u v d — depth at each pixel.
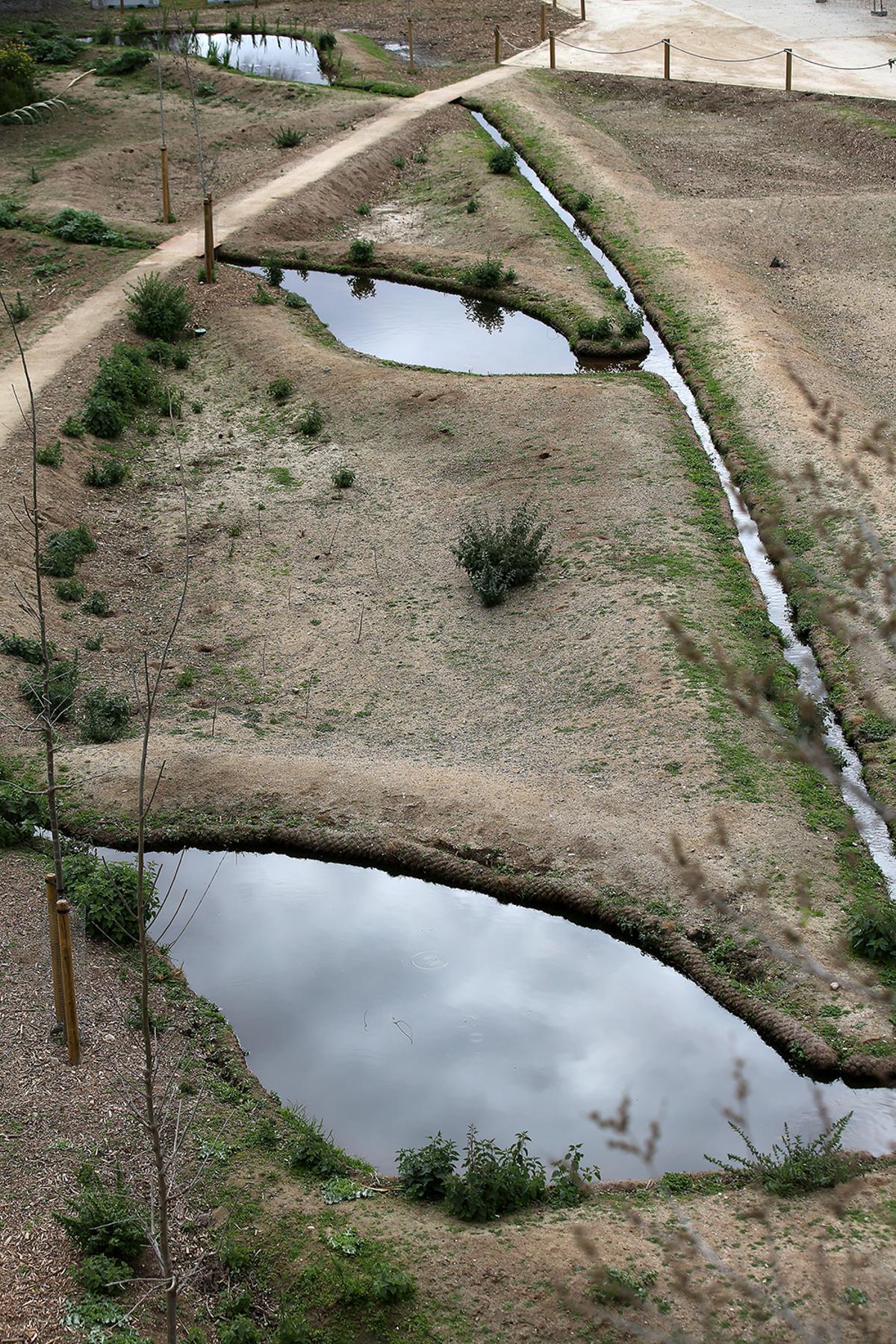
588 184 46.44
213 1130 14.46
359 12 71.81
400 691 23.17
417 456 30.89
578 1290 12.28
